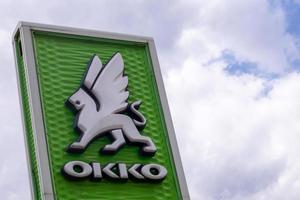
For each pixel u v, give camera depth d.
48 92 17.61
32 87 17.39
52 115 17.27
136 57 19.56
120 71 18.72
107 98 17.98
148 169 17.31
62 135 17.05
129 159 17.47
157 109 18.83
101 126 17.41
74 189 16.36
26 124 17.69
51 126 17.06
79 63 18.53
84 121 17.25
